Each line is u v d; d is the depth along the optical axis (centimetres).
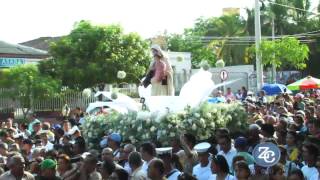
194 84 1393
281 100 1941
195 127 1305
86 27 3691
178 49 6600
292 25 5681
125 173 826
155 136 1315
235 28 6000
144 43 3744
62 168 966
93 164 896
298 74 5162
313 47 5522
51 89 3391
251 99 2133
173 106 1381
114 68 3581
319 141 1024
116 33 3684
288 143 1059
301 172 810
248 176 802
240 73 4116
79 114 2238
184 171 919
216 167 842
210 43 5956
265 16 5581
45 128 1622
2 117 3438
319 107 1559
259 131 1089
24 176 952
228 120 1374
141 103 1484
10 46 4259
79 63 3612
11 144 1345
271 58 3316
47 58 3978
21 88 3366
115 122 1398
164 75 1528
